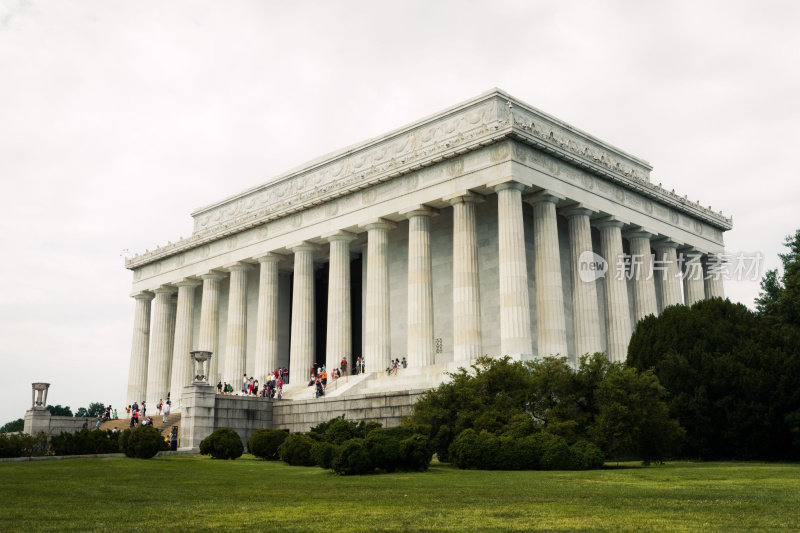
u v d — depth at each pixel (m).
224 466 38.69
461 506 19.27
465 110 70.31
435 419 41.44
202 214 98.62
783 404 43.50
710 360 45.94
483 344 68.38
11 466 37.81
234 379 81.75
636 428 37.47
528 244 69.06
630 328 68.00
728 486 25.34
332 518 16.88
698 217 80.06
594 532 14.43
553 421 38.81
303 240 76.81
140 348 98.94
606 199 67.94
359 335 82.94
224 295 95.31
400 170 67.25
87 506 19.64
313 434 42.75
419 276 65.19
